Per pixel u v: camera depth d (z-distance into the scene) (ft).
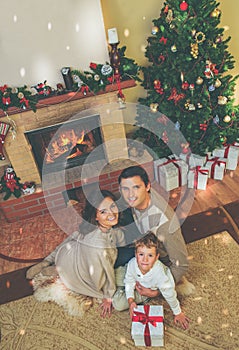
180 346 6.20
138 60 9.70
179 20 7.80
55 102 8.31
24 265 8.36
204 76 8.28
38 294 7.50
